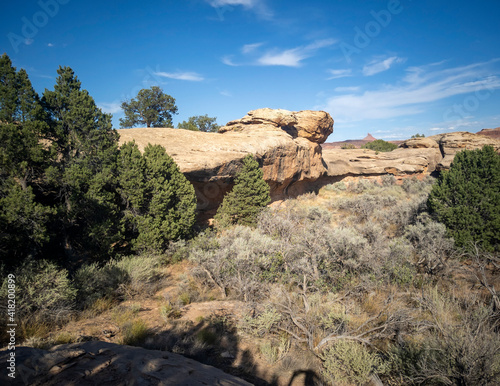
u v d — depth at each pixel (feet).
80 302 27.40
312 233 43.39
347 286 32.63
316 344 20.81
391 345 19.42
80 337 20.06
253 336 21.47
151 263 38.68
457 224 49.06
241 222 68.33
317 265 36.45
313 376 16.78
